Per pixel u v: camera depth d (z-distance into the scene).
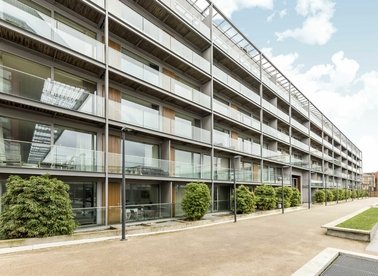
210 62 22.55
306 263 7.30
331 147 56.34
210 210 20.38
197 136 20.70
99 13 14.64
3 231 9.53
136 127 15.75
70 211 10.96
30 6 13.19
